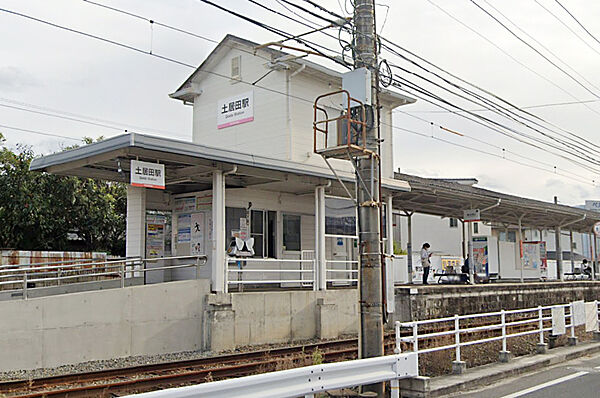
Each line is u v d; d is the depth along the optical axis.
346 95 10.39
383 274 10.23
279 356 14.02
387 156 24.03
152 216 18.70
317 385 7.34
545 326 20.75
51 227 26.92
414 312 19.16
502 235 38.94
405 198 23.23
